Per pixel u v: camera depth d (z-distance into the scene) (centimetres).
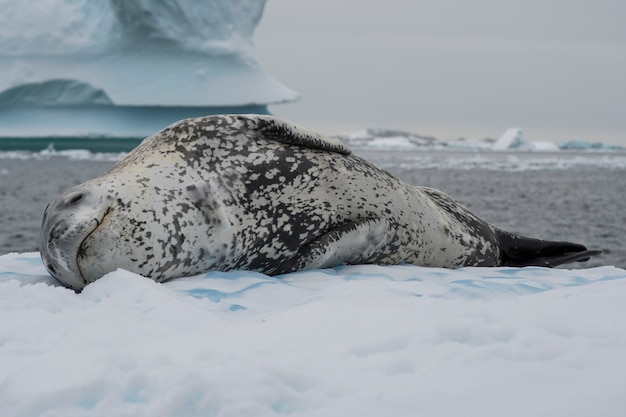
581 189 5253
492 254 884
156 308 506
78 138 10200
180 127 712
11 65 8475
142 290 538
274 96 8750
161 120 8988
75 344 438
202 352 367
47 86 8619
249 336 406
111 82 8506
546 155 13350
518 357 370
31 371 340
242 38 8525
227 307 552
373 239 749
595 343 390
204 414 305
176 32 8062
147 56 8419
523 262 932
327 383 338
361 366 357
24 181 5253
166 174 673
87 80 8494
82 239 614
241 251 693
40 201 4078
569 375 341
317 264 720
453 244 836
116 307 512
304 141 736
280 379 336
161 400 309
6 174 5834
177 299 534
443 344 390
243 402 304
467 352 376
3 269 727
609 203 4288
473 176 6381
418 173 6675
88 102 8819
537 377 339
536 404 305
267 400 312
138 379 323
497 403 310
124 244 623
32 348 434
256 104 8706
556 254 940
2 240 2695
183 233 654
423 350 380
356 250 745
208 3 8019
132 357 353
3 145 10362
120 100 8488
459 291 585
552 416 292
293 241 714
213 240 672
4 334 461
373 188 764
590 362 358
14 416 310
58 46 8469
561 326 418
